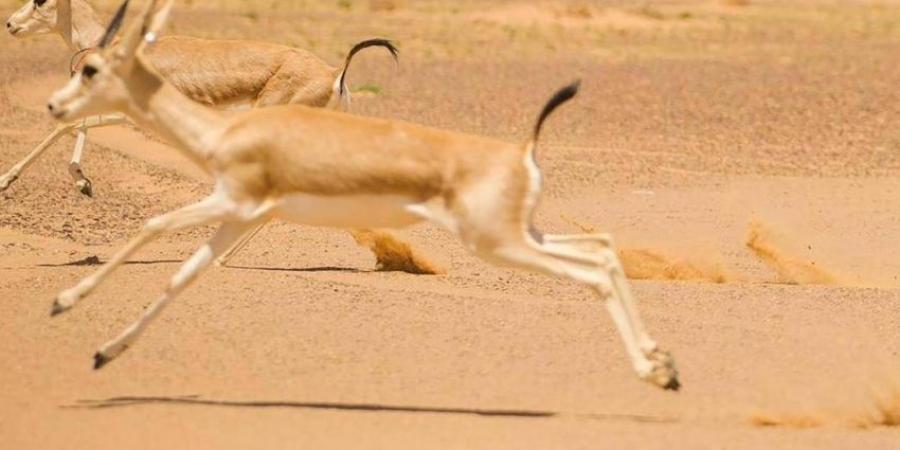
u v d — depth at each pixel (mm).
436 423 29172
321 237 51562
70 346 34375
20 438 27609
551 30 162750
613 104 100062
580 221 57406
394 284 42469
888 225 58344
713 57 139000
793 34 165375
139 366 32875
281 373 32656
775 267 48812
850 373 34125
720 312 40281
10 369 32562
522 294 42125
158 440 27578
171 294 29781
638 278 46844
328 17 167875
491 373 33156
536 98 102000
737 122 92312
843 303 41906
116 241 50281
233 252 43812
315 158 29281
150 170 65875
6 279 41312
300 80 47969
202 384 31703
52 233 51406
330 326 36375
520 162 29281
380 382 32219
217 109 47969
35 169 65062
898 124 92562
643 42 152875
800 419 30328
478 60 130500
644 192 65375
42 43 130125
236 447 27266
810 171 73500
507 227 29094
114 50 30438
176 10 163875
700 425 29781
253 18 159500
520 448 27609
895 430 30250
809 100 104562
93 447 27125
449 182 29141
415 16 173625
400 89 105188
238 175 29609
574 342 35844
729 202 63250
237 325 36125
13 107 86688
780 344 36562
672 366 29391
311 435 28109
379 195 29281
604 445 27938
